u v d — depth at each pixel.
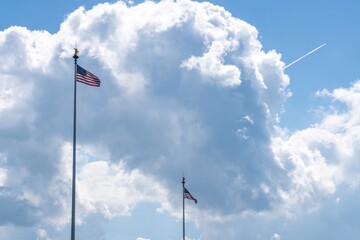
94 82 70.12
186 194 109.62
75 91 69.00
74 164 67.62
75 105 68.69
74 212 66.62
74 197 66.88
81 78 69.44
